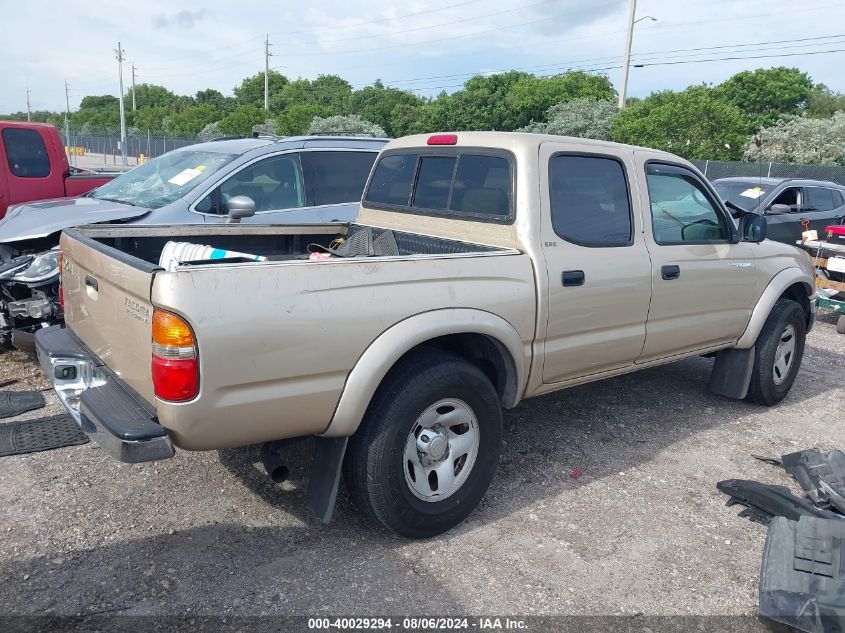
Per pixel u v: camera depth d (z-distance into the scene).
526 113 53.09
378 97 69.06
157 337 2.72
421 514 3.41
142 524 3.54
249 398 2.87
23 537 3.38
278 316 2.88
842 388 6.32
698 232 4.82
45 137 8.51
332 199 7.08
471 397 3.52
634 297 4.29
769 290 5.31
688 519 3.86
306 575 3.19
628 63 33.53
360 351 3.12
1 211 8.25
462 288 3.46
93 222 6.08
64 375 3.58
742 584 3.31
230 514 3.67
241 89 100.81
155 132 58.31
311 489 3.35
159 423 2.83
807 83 50.97
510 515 3.81
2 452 4.18
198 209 6.39
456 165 4.36
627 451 4.70
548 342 3.92
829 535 3.17
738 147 32.62
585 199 4.14
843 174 23.81
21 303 5.53
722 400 5.81
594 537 3.63
